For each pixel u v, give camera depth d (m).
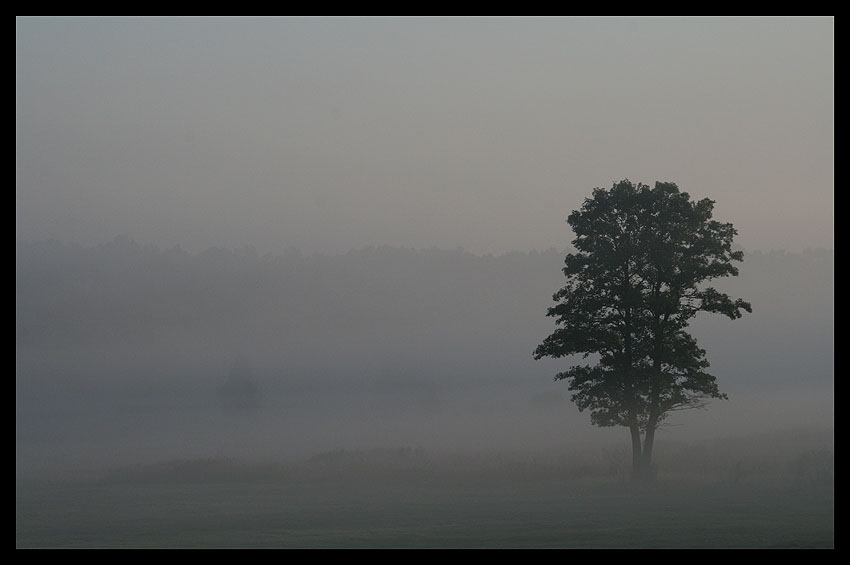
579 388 86.94
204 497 77.94
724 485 70.56
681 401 83.75
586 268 86.62
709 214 85.44
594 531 47.78
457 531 50.22
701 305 85.44
